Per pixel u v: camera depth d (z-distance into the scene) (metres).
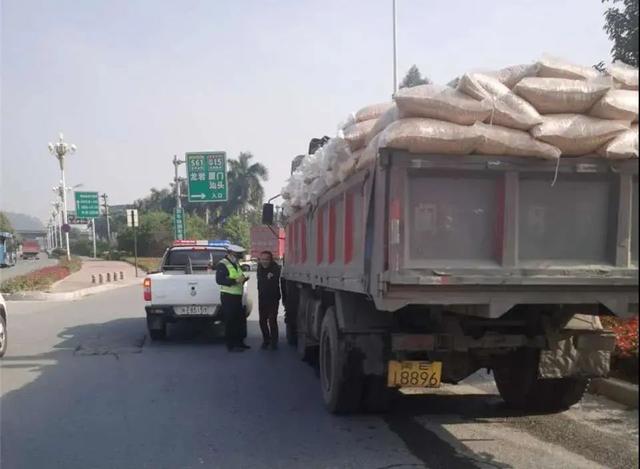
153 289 11.16
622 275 4.52
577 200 4.58
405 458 5.01
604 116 4.41
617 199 4.55
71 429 5.98
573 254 4.60
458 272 4.39
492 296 4.52
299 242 9.18
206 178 29.02
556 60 4.64
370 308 5.68
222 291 10.49
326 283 6.69
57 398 7.24
